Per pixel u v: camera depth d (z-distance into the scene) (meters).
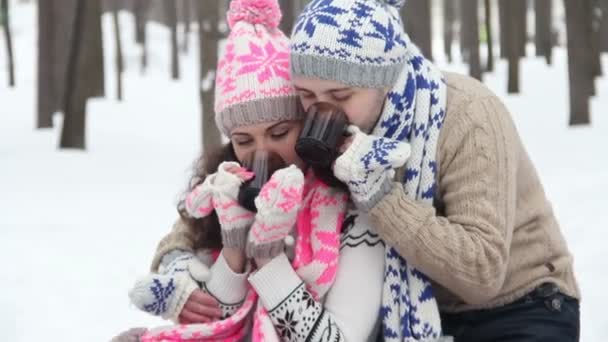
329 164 2.50
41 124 19.47
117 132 18.80
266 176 2.53
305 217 2.62
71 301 6.66
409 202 2.46
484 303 2.72
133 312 6.45
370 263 2.57
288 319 2.49
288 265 2.52
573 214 8.84
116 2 26.25
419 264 2.46
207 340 2.62
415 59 2.61
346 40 2.44
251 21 2.69
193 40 45.94
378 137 2.43
